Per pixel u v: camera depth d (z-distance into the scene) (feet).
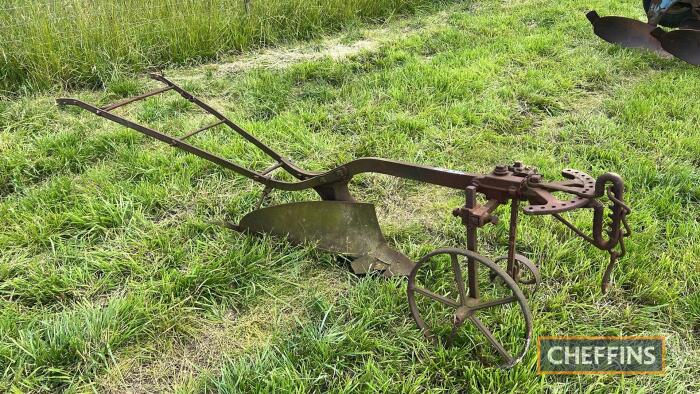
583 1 27.55
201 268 10.36
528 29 24.06
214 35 22.07
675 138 14.78
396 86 18.40
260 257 10.76
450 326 9.00
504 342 8.80
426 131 15.62
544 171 13.62
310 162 14.35
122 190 12.94
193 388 8.33
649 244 11.07
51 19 19.27
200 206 12.67
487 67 19.80
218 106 17.78
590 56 20.74
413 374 8.44
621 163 13.82
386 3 26.99
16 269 10.61
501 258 9.80
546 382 8.18
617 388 8.09
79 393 8.30
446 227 11.70
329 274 10.62
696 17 20.56
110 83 18.99
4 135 15.28
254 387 8.13
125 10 21.12
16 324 9.29
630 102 16.96
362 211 10.51
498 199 8.14
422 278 10.29
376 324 9.35
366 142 14.98
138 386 8.53
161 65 21.13
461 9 27.76
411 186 13.41
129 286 10.27
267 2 23.67
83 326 9.10
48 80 18.56
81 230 11.78
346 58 21.18
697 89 17.81
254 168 14.21
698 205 12.41
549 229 11.49
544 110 17.21
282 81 19.06
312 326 9.34
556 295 9.91
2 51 18.04
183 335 9.33
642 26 20.79
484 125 16.16
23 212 12.16
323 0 24.95
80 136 15.46
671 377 8.35
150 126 16.24
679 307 9.70
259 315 9.75
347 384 8.11
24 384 8.26
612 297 9.92
